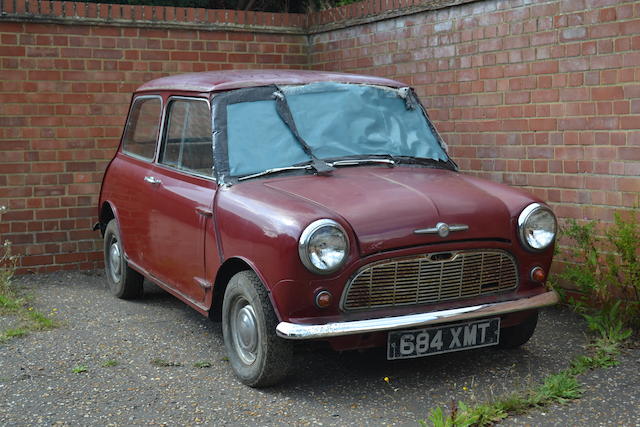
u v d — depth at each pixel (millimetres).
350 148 5375
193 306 5402
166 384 4887
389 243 4371
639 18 5871
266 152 5203
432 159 5598
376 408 4445
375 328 4305
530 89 6766
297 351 4691
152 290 7566
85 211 8555
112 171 7105
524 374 4980
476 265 4641
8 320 6391
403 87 5902
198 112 5527
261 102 5426
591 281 5926
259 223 4531
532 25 6703
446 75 7617
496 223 4668
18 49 8156
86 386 4863
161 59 8836
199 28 8984
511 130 6973
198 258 5277
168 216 5730
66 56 8367
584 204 6391
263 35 9391
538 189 6762
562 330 5934
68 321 6422
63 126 8398
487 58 7152
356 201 4555
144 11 8688
